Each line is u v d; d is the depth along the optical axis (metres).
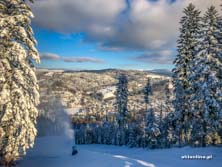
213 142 29.20
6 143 15.80
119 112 58.34
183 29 33.22
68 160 19.31
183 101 32.16
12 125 15.68
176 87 33.25
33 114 17.03
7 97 15.41
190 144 31.09
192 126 30.62
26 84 16.69
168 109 46.03
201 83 28.91
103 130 73.75
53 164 18.16
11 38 16.67
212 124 28.28
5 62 15.81
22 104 15.79
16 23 16.52
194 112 29.83
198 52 29.97
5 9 16.70
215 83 27.91
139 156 26.47
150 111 48.97
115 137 63.59
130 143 53.78
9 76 15.91
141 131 52.31
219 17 29.64
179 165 19.23
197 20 33.09
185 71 32.69
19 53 15.97
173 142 42.53
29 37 17.52
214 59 28.61
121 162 18.70
